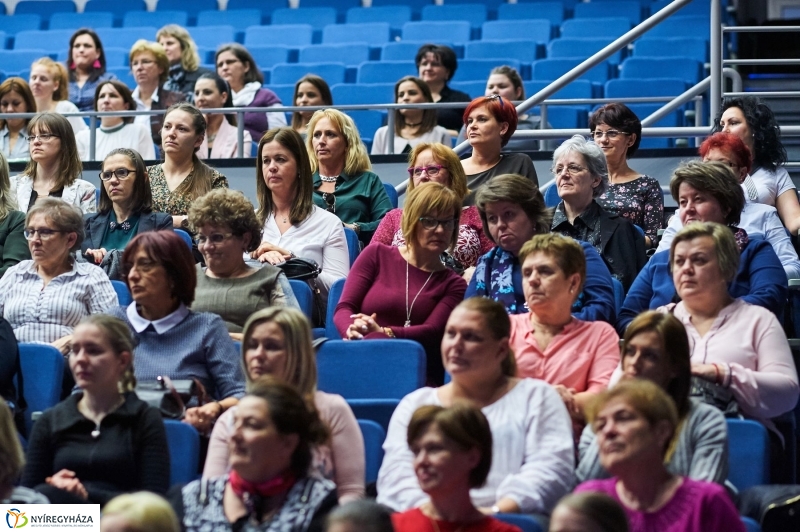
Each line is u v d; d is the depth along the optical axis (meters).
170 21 13.38
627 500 3.46
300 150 6.08
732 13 11.68
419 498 3.72
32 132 6.85
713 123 6.91
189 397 4.35
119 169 6.29
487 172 6.51
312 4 13.52
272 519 3.47
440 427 3.39
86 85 10.30
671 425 3.43
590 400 4.14
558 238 4.52
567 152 5.75
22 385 4.71
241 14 13.27
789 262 5.69
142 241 4.69
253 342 3.95
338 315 5.16
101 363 4.03
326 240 6.02
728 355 4.37
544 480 3.73
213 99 8.79
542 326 4.52
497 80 8.93
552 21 12.32
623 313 5.05
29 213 5.45
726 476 3.71
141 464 3.96
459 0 12.98
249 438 3.46
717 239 4.48
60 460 3.98
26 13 13.99
